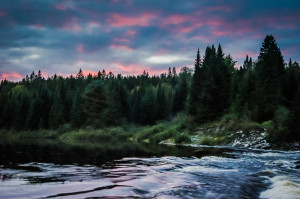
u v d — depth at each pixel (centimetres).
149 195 586
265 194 656
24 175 802
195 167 1074
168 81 13575
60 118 6938
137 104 7206
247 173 966
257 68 4319
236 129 2997
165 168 1021
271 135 2522
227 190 678
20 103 8100
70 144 2867
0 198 516
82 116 6384
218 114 4034
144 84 12469
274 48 4228
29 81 16375
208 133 3372
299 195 622
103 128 5741
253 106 3666
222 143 2861
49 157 1376
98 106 6122
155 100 7519
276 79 3653
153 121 6688
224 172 973
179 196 590
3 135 6606
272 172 979
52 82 13525
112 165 1089
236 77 5047
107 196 550
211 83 4156
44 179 741
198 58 5228
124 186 654
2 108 7988
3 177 759
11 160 1206
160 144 3073
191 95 4725
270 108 3391
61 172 873
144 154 1667
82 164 1105
